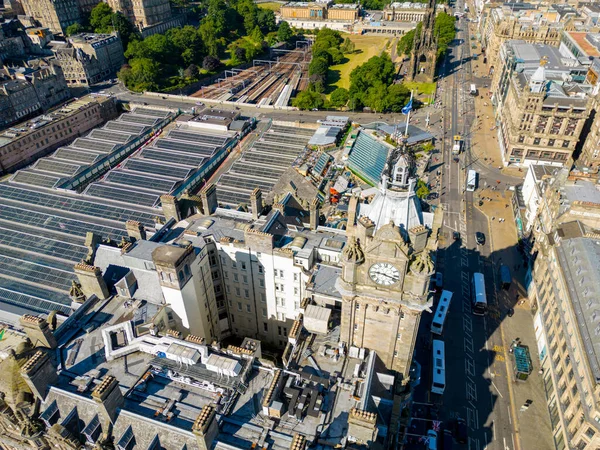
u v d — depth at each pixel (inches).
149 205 6289.4
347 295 2667.3
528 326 4963.1
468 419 4033.0
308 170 7263.8
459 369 4488.2
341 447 2317.9
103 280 3245.6
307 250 3754.9
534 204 6087.6
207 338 4092.0
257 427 2422.5
